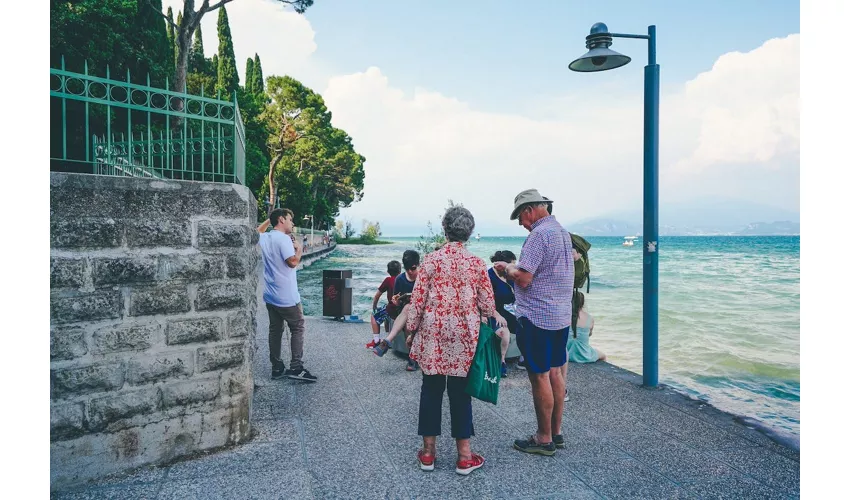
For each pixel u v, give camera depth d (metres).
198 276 3.46
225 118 3.87
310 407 4.61
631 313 13.24
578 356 6.46
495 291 5.71
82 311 3.06
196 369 3.48
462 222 3.34
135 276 3.23
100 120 10.12
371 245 111.44
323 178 66.06
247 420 3.76
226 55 45.12
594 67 5.49
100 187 3.11
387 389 5.19
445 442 3.89
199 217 3.46
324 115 54.94
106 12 17.88
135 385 3.26
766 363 7.74
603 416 4.47
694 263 38.12
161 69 20.19
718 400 5.93
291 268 5.38
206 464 3.38
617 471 3.41
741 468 3.46
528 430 4.15
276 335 5.53
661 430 4.15
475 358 3.21
